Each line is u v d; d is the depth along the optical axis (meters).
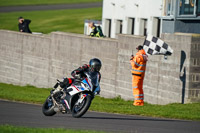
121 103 61.31
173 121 39.97
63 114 43.50
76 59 80.75
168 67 59.72
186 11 74.94
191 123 38.75
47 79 89.25
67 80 38.50
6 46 101.50
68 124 35.56
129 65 67.81
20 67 97.12
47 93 79.62
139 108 50.53
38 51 91.50
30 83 94.38
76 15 190.25
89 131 30.73
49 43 88.19
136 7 98.06
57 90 39.34
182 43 57.12
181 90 57.50
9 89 81.81
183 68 57.12
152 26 91.31
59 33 85.31
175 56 58.38
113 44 71.38
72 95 37.69
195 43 56.16
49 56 88.31
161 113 45.66
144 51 55.72
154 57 62.44
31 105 53.00
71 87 38.00
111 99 71.75
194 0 73.00
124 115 44.56
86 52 78.12
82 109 37.69
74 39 81.06
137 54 55.34
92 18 178.12
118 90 70.62
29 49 94.19
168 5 80.44
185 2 75.06
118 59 70.31
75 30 153.75
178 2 76.12
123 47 69.00
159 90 61.66
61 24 168.50
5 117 39.03
